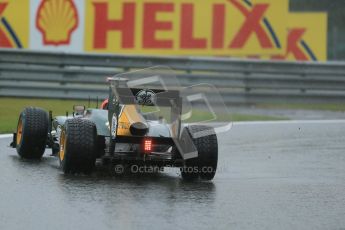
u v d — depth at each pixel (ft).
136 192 104.83
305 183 119.14
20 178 113.39
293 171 132.05
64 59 256.52
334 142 176.04
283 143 172.24
